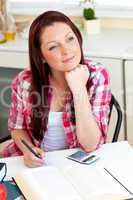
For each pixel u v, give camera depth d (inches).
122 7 112.0
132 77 95.0
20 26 117.6
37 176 54.5
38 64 68.2
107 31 112.7
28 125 72.3
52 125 69.6
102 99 68.5
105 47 98.5
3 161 61.7
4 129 120.3
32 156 60.7
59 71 67.1
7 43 108.7
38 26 64.8
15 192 51.9
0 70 111.8
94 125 64.9
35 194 50.2
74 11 116.2
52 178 53.9
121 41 102.7
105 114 69.0
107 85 69.6
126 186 51.5
